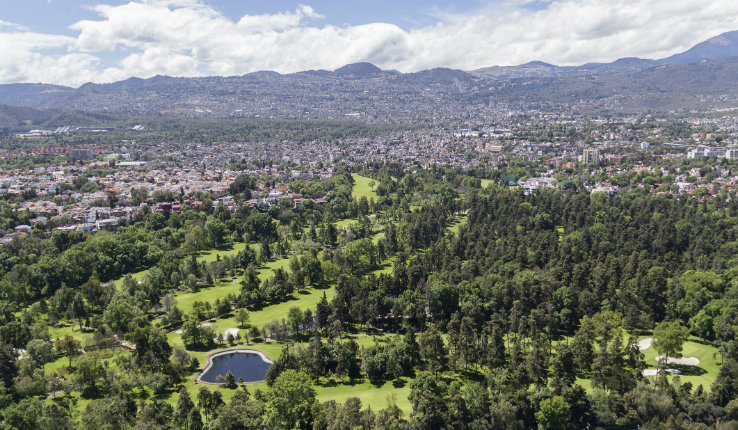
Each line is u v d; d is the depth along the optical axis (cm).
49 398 18450
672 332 19062
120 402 16388
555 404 15700
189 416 15788
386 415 15450
